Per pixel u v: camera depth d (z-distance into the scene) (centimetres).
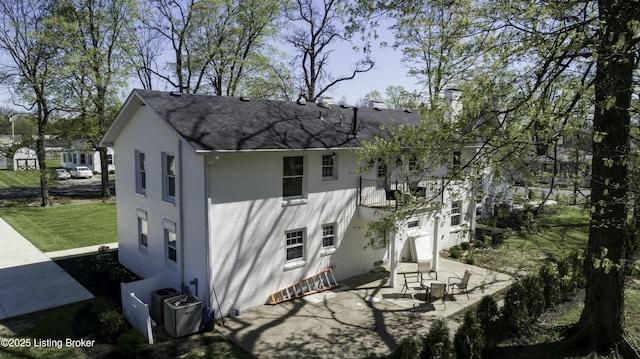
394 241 1585
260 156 1375
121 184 1795
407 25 1240
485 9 945
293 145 1405
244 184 1343
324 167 1609
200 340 1168
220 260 1303
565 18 834
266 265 1426
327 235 1628
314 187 1545
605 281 1060
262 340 1177
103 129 3331
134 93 1463
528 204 996
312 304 1434
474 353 985
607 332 1064
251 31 3431
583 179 938
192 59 3431
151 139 1514
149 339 1138
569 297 1462
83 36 3188
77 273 1723
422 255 1931
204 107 1489
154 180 1525
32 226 2578
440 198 1753
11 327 1226
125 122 1681
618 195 959
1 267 1789
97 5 3253
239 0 3297
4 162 6303
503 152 968
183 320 1182
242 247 1355
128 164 1719
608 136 952
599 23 794
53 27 3066
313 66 3719
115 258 1933
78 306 1386
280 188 1443
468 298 1496
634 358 1041
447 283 1639
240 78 3550
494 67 939
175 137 1364
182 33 3378
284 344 1154
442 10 1079
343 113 1973
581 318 1148
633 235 1975
